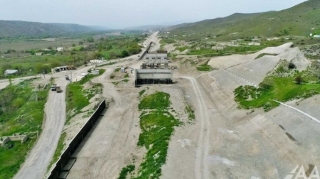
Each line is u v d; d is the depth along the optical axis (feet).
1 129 247.70
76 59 576.20
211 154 152.15
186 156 149.89
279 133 161.58
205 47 590.14
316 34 582.35
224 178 129.59
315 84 215.72
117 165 155.43
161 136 178.09
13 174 168.35
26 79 422.41
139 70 321.32
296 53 311.68
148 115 223.10
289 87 222.48
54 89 335.06
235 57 404.57
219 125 195.00
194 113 221.05
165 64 395.34
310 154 134.82
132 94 289.12
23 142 209.97
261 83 249.96
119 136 193.26
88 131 202.69
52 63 507.30
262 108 201.16
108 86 324.39
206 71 367.25
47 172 165.48
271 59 312.91
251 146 160.35
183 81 334.44
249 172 134.82
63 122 241.96
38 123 243.81
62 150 183.42
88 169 153.69
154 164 144.15
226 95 256.11
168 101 250.57
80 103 276.41
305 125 158.10
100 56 606.55
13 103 319.68
